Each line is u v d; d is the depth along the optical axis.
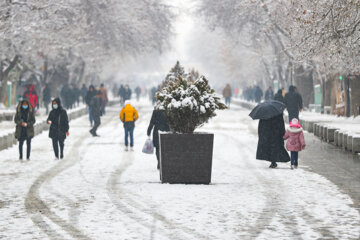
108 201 28.22
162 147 33.41
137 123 92.56
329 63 72.81
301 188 32.03
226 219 24.06
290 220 23.89
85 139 65.00
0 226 22.92
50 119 46.47
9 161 45.34
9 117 96.19
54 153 49.62
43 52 121.19
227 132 75.00
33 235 21.39
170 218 24.27
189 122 33.88
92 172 39.06
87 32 130.00
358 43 59.66
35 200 28.62
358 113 89.12
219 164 43.34
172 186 32.66
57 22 101.06
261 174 37.88
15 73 130.62
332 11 54.62
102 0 129.38
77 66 162.88
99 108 68.75
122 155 49.62
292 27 60.25
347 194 30.09
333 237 21.02
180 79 34.44
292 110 73.25
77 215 24.97
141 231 21.92
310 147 56.16
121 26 136.00
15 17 95.62
